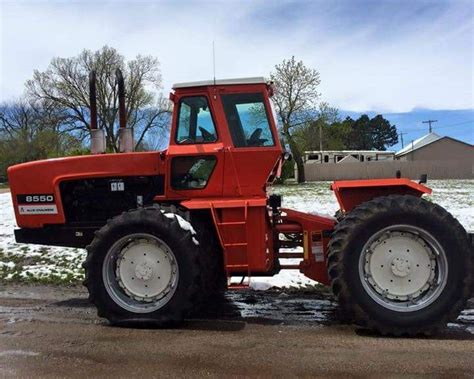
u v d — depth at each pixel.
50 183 5.46
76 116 35.62
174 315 4.67
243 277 5.22
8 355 4.04
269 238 5.03
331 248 4.57
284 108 33.19
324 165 45.03
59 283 6.85
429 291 4.48
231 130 5.02
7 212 15.91
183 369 3.69
